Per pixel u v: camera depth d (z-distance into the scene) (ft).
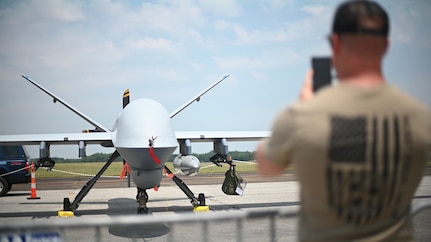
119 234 31.68
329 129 5.32
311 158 5.39
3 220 41.34
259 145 6.33
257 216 10.07
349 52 5.70
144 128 33.47
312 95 6.09
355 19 5.58
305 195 5.93
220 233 31.24
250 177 100.78
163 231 32.65
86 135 45.68
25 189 82.23
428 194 57.11
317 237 5.83
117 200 59.21
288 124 5.62
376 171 5.35
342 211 5.57
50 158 46.03
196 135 46.83
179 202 54.70
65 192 73.41
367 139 5.31
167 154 33.86
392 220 5.80
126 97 51.78
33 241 9.89
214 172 139.74
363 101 5.47
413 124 5.54
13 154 66.08
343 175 5.35
